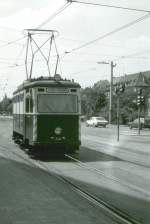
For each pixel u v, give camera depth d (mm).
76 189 11734
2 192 11227
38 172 15297
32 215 8641
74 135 19688
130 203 9914
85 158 20375
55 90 19641
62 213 8828
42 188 11891
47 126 19438
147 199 10398
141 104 45281
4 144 28406
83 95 93062
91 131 51188
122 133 47250
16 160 19203
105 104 91375
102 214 8781
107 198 10500
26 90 21125
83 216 8570
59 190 11586
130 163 18344
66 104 19719
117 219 8352
